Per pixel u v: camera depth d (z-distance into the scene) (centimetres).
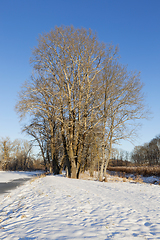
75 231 562
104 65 2306
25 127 3025
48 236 526
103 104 2289
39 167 7062
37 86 2238
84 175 2948
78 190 1280
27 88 2216
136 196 1141
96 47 2273
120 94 2212
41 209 847
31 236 536
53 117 2284
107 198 1045
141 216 717
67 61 2255
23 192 1480
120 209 820
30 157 6912
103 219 683
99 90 2233
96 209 819
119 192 1277
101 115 2308
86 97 2242
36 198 1111
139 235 529
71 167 2283
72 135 2267
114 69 2228
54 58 2328
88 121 2341
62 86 2189
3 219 809
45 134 3128
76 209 817
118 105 2217
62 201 962
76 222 650
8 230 630
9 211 950
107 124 2248
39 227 611
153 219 680
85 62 2228
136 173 3684
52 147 3052
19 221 723
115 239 498
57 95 2216
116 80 2209
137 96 2172
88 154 2897
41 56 2302
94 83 2228
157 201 998
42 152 3912
